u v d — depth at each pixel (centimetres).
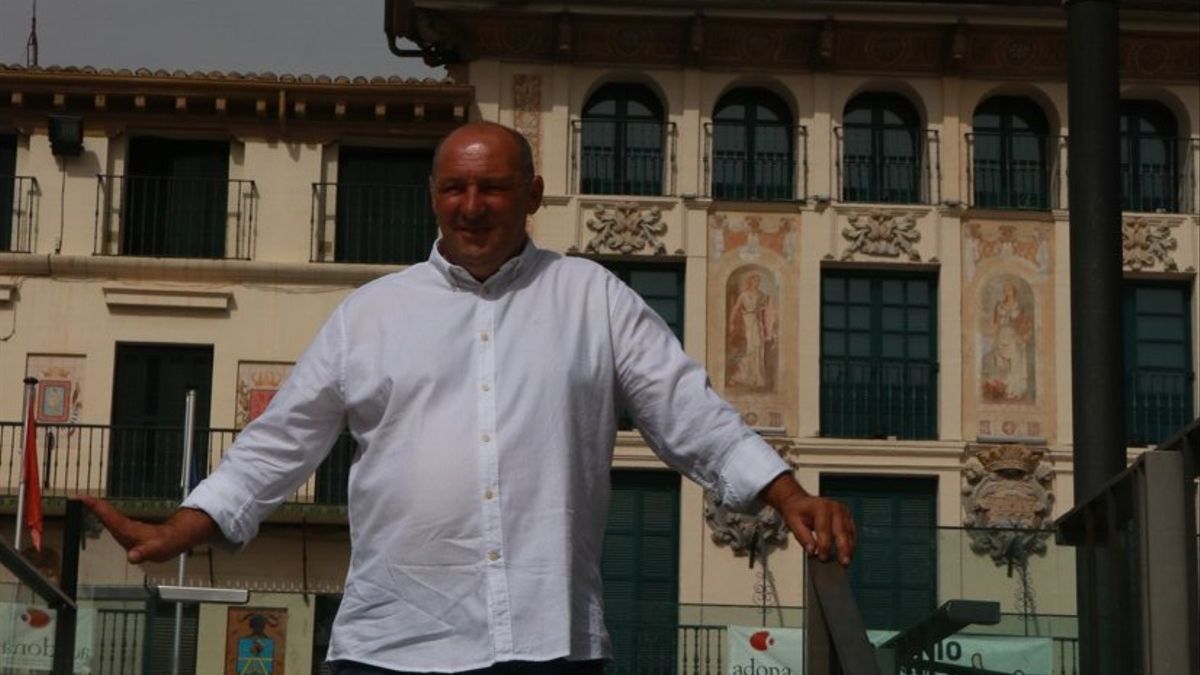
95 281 3644
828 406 3684
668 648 2545
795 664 2544
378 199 3706
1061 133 3734
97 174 3669
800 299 3688
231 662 2214
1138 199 3738
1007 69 3744
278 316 3650
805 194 3712
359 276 3650
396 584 470
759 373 3669
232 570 3447
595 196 3691
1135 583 638
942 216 3712
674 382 492
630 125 3741
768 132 3756
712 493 491
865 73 3744
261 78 3628
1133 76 3738
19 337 3619
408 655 467
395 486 474
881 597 966
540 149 3706
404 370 480
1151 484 591
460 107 3662
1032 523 3628
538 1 3684
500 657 461
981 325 3694
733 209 3712
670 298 3706
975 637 912
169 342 3638
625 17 3709
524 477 472
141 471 3600
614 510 3606
